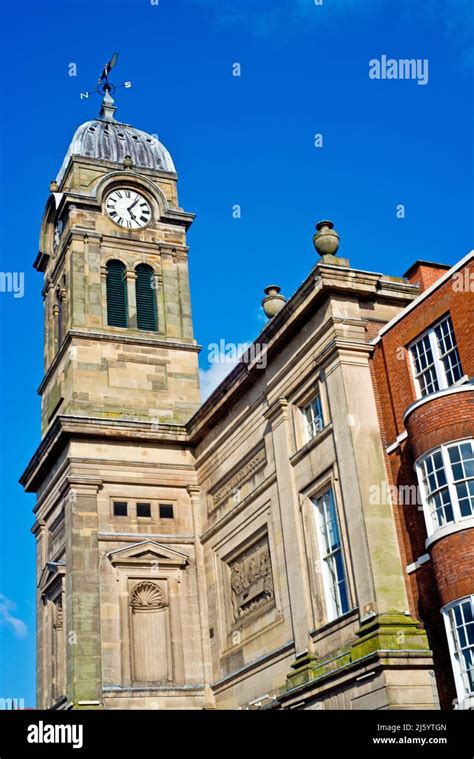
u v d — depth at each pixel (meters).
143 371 45.72
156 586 41.34
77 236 47.12
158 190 49.88
